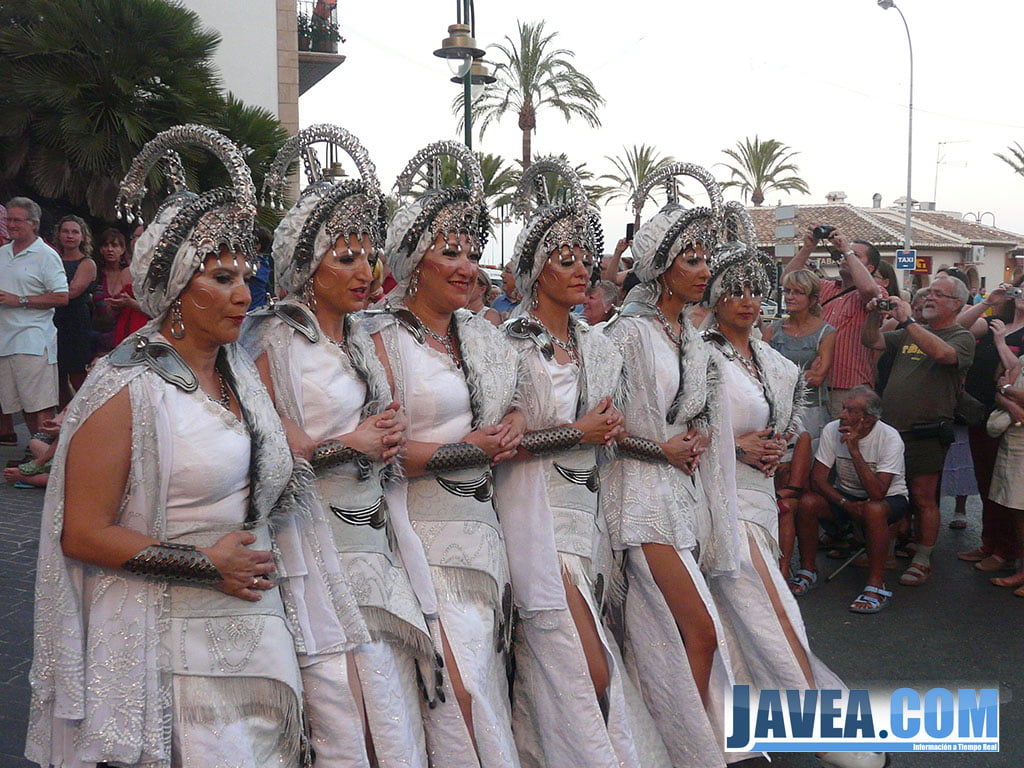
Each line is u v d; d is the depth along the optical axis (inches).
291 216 104.5
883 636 190.2
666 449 134.9
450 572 114.3
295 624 97.0
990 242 1711.4
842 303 247.8
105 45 395.5
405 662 109.1
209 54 432.5
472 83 386.9
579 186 126.4
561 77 1003.9
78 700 83.3
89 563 83.6
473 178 118.6
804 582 216.2
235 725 87.3
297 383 102.5
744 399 145.4
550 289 126.9
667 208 138.6
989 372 235.8
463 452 113.9
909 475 221.8
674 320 140.8
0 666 147.0
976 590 217.2
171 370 85.7
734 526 139.9
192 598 86.9
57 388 260.8
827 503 218.1
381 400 107.9
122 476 83.6
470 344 118.5
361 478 104.9
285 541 97.8
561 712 121.9
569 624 121.6
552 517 124.0
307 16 679.1
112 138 397.4
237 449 88.1
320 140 111.1
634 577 135.9
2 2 414.0
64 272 255.9
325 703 98.5
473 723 110.9
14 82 391.2
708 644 132.6
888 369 237.6
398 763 101.7
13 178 434.9
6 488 245.0
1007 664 176.4
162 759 84.0
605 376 129.4
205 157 374.0
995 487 217.6
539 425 124.1
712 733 131.6
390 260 117.0
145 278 85.9
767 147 1451.8
